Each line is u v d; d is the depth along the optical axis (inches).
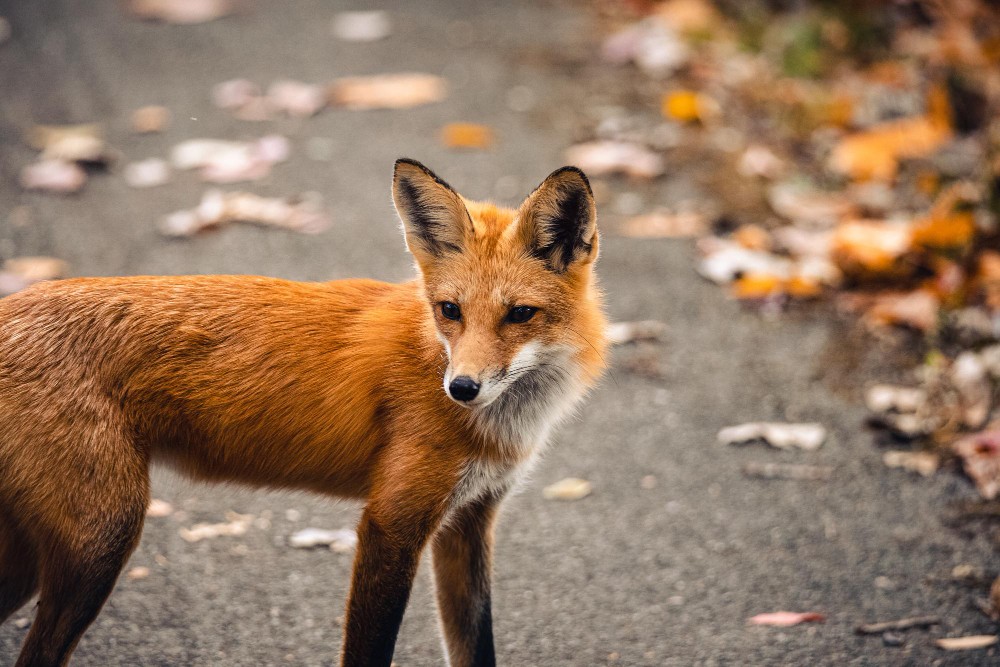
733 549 359.3
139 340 271.0
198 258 511.2
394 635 273.6
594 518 374.0
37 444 256.2
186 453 281.9
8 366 260.5
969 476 391.2
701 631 323.3
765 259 513.3
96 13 796.6
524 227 280.4
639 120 638.5
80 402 260.8
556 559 354.6
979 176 534.0
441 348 279.6
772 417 425.1
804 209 550.3
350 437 282.0
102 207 555.8
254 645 312.5
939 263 490.3
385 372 281.4
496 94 669.9
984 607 331.3
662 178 587.5
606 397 438.3
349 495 295.6
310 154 610.2
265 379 277.7
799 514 375.9
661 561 354.0
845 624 325.7
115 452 261.1
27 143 611.2
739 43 724.0
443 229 286.4
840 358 458.6
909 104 633.6
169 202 563.2
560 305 286.4
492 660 303.4
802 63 687.7
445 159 596.7
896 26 723.4
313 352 281.7
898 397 428.8
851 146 592.4
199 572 342.0
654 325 477.7
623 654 314.3
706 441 413.7
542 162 593.9
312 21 783.1
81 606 257.0
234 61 716.0
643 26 753.0
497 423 281.9
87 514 256.2
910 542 361.4
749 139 623.2
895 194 557.6
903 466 398.3
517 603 334.6
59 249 513.0
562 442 412.8
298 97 657.6
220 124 637.9
